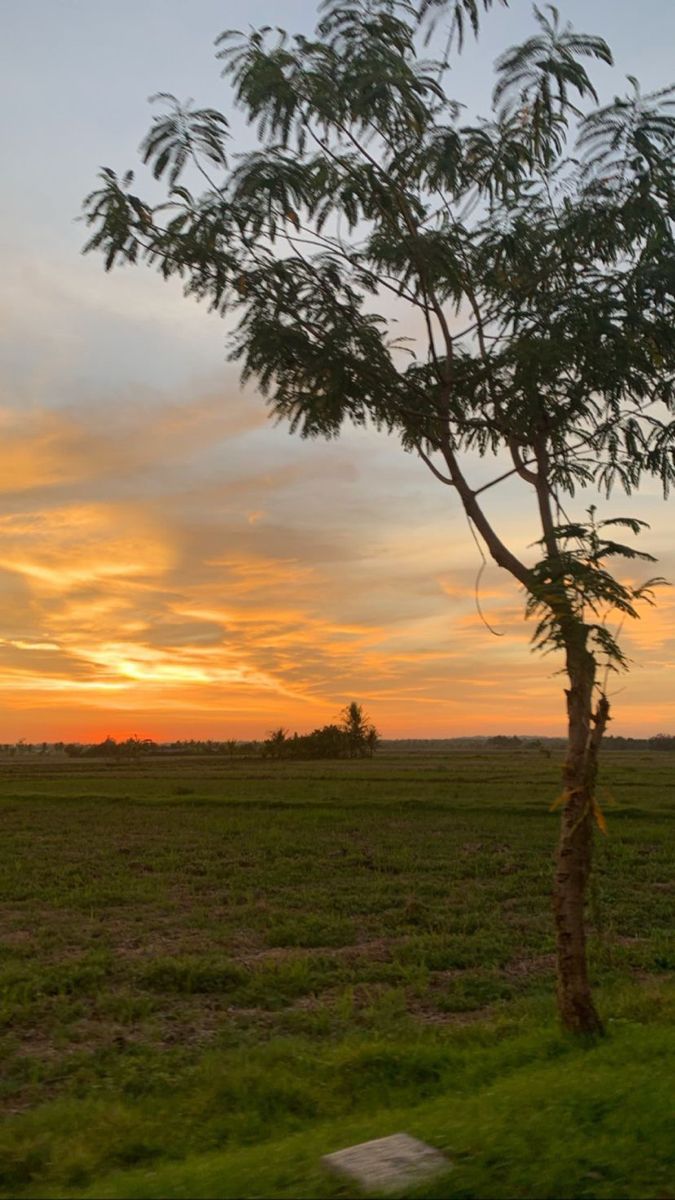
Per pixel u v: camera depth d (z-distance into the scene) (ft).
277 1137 20.62
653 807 113.91
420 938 47.39
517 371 28.78
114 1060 28.27
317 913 55.77
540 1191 14.26
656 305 28.91
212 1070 25.43
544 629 25.17
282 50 29.12
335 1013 33.81
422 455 32.12
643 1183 14.35
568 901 26.35
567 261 29.63
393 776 193.16
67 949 46.34
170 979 38.58
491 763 274.98
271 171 28.66
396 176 29.60
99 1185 17.31
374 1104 22.58
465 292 30.73
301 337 29.96
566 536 25.61
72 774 235.40
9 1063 28.30
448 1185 14.57
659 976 39.96
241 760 353.31
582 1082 19.39
